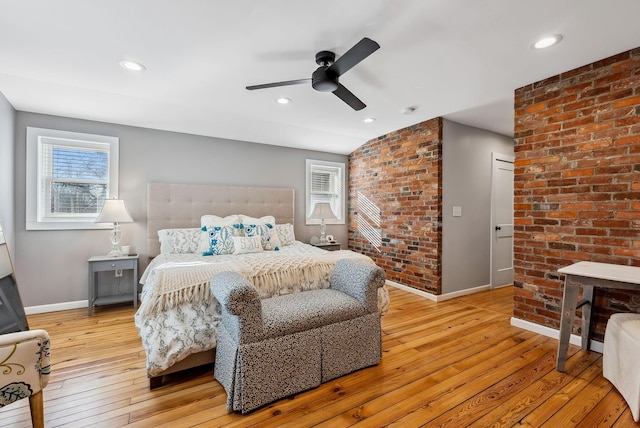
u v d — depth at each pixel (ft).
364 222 15.23
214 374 6.10
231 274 6.04
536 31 5.82
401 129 12.82
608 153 6.84
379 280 6.70
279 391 5.36
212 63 7.12
